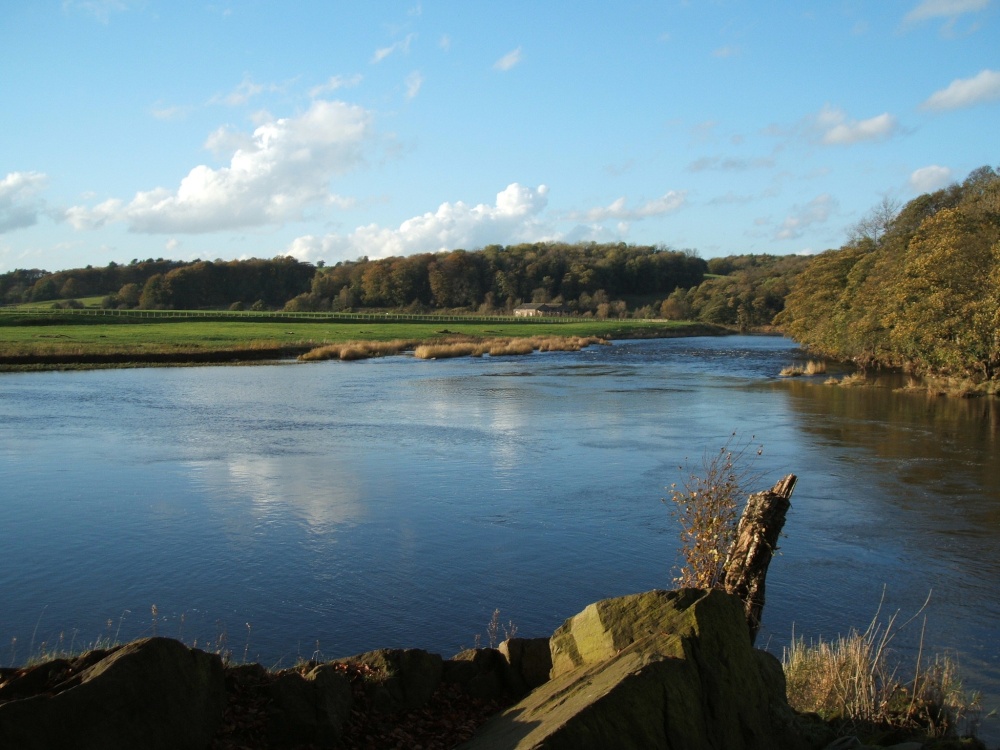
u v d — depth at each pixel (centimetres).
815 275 7512
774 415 3272
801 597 1259
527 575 1347
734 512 873
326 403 3703
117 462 2280
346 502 1828
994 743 767
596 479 2059
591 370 5706
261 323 11238
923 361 4597
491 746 576
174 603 1223
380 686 700
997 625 1150
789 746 633
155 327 9781
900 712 770
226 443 2602
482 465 2241
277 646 1065
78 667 591
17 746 480
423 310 18625
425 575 1345
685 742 557
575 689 611
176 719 561
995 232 4228
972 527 1631
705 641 628
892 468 2197
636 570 1373
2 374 5122
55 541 1532
